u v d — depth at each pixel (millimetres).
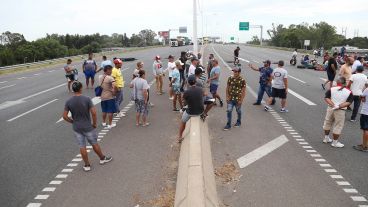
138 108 11656
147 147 9562
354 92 11750
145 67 33062
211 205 5742
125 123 12148
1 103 16766
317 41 84938
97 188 7137
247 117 12680
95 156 9000
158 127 11547
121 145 9781
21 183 7449
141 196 6738
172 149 9359
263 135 10523
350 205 6355
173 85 13438
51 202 6605
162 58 45062
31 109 15148
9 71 34719
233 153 8984
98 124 12047
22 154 9281
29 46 81438
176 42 90500
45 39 96562
